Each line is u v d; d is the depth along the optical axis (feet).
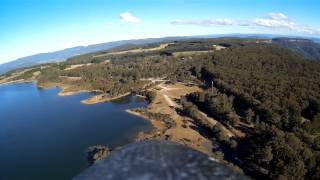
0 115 529.45
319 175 257.34
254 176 285.43
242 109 452.35
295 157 273.75
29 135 431.02
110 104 566.77
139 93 617.21
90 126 454.40
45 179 312.09
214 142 365.20
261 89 477.77
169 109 500.74
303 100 414.21
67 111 536.83
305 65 621.72
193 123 433.07
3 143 406.00
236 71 615.57
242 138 362.53
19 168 336.70
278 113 391.45
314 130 353.92
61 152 371.56
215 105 450.71
